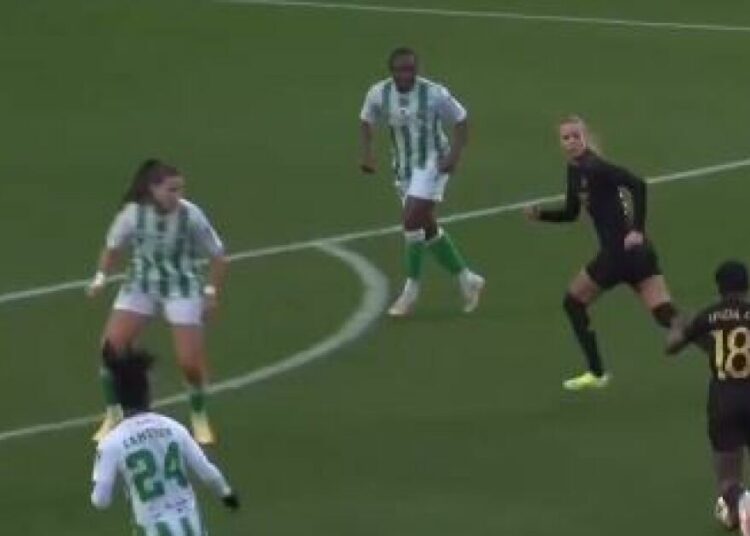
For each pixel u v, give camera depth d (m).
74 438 51.78
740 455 44.06
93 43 104.19
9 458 50.34
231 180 79.94
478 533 45.16
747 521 41.59
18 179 79.88
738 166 81.75
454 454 50.22
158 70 99.06
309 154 84.12
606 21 109.88
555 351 58.34
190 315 49.66
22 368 57.34
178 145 85.69
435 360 57.72
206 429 51.03
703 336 44.28
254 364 57.66
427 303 63.41
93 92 94.88
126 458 37.12
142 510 37.16
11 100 93.25
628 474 48.72
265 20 109.44
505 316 61.91
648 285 53.12
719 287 45.06
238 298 64.12
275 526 45.78
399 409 53.66
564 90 95.38
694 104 92.62
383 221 73.81
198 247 49.59
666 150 84.62
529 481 48.38
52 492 48.09
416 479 48.62
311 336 60.25
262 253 69.56
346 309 62.91
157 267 49.41
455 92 95.12
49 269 67.50
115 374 37.84
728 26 108.94
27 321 61.81
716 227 72.38
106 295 64.38
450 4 113.50
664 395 54.38
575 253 69.12
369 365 57.38
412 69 60.78
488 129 88.12
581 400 54.12
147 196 48.78
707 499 46.97
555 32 107.06
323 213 74.94
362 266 67.81
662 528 45.25
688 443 50.75
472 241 70.81
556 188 78.50
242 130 88.31
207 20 109.19
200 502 47.22
